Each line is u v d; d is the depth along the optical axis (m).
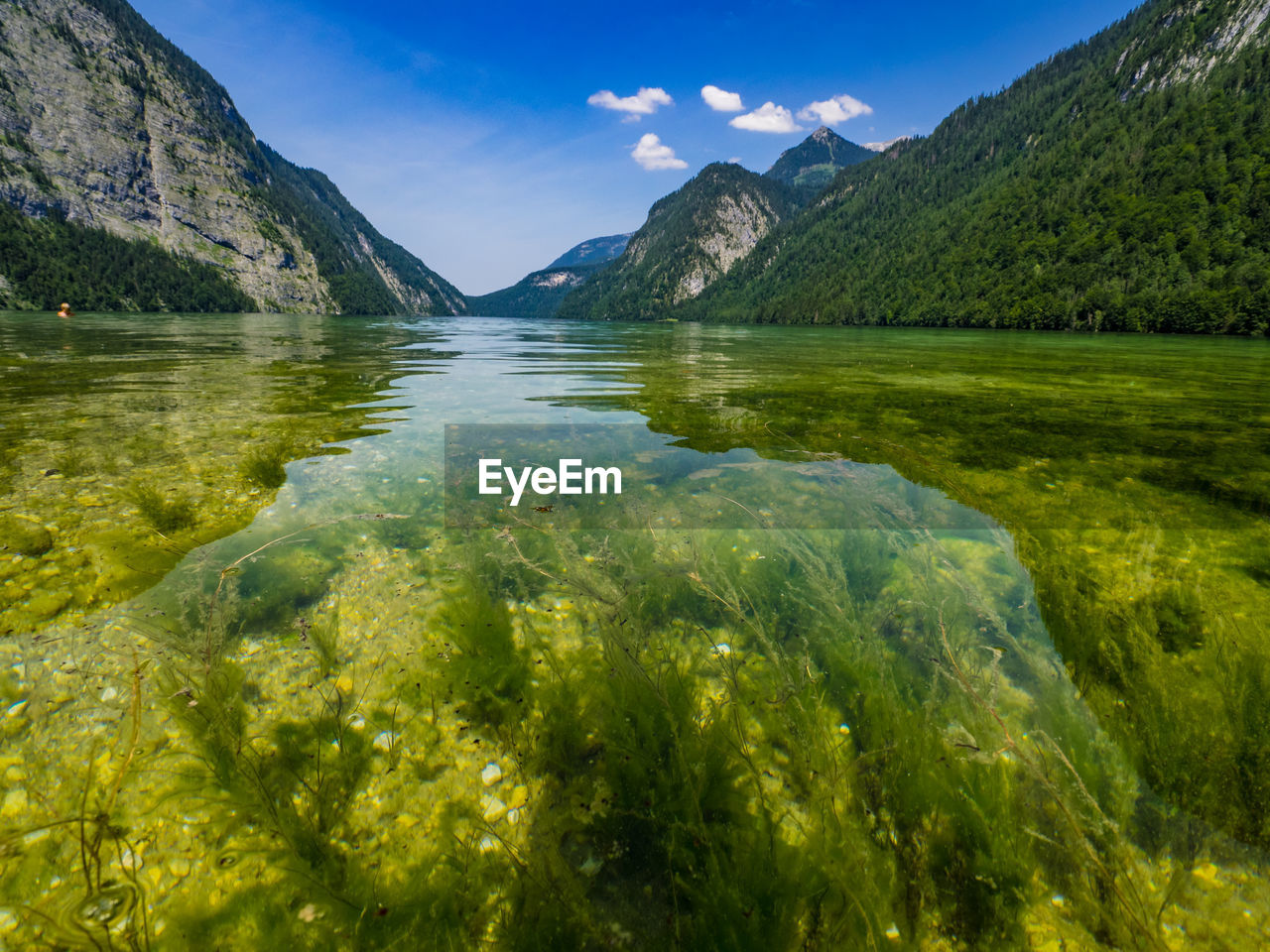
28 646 2.67
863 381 13.53
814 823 1.83
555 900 1.63
